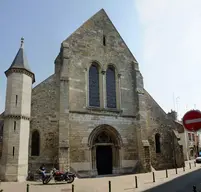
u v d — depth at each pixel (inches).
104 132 922.1
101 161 889.5
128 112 987.9
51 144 796.0
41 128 806.5
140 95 1018.7
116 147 920.9
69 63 894.4
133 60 1080.8
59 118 806.5
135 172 925.8
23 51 858.8
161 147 1059.9
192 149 2049.7
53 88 855.1
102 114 916.6
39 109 821.2
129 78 1040.2
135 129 986.7
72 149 816.9
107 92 970.7
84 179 764.0
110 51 1022.4
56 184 658.2
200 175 831.1
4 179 681.0
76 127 845.2
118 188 596.1
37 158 783.7
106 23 1058.7
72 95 868.6
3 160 706.8
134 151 954.7
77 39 946.1
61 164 749.3
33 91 832.3
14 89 766.5
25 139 748.0
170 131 1122.0
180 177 787.4
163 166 1039.0
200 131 275.7
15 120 737.0
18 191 544.4
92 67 968.9
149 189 577.3
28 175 748.6
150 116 1067.9
